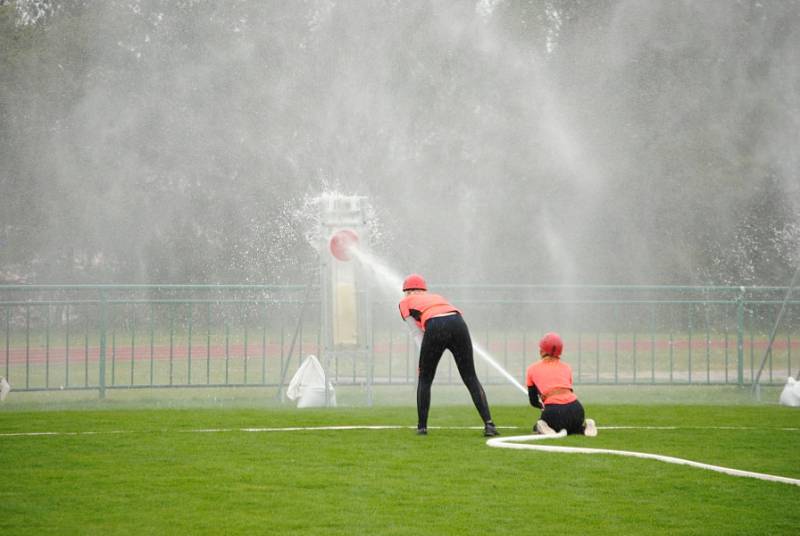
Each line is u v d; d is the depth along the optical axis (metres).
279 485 13.52
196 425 19.95
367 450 16.50
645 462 15.32
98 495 12.84
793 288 28.06
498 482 13.75
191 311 27.44
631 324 33.94
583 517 11.73
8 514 11.79
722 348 34.41
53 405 24.84
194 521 11.46
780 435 18.75
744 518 11.73
